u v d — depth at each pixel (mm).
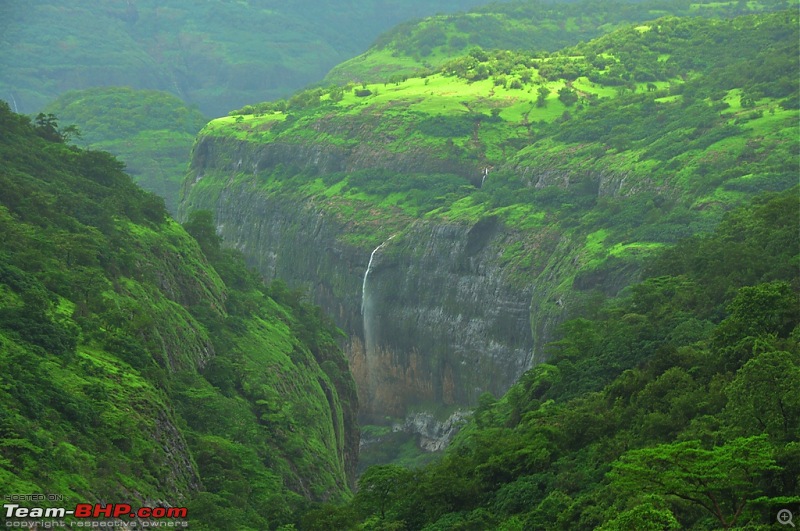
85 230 102625
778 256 95000
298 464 100062
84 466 63312
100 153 128375
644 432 69125
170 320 101562
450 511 77688
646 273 123562
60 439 64375
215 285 126500
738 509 50781
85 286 88875
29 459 59375
